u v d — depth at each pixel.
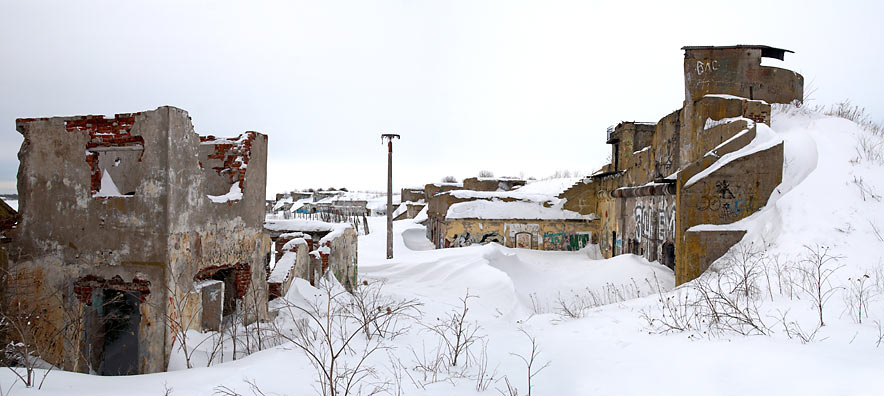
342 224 15.09
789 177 12.85
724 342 6.64
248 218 9.10
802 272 9.16
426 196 40.06
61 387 4.84
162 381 5.31
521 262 19.56
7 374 5.20
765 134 13.56
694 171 13.09
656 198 16.97
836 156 12.65
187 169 7.53
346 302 11.09
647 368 6.19
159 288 7.12
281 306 9.74
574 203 25.81
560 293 15.98
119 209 7.36
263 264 9.57
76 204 7.61
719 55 16.19
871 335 6.05
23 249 7.86
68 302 7.60
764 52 16.73
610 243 22.64
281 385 5.47
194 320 7.66
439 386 5.77
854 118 15.99
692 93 16.05
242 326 8.50
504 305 13.27
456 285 15.60
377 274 17.59
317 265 12.02
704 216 12.85
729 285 9.76
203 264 7.88
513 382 6.12
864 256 9.13
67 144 7.68
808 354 5.49
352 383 5.64
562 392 5.76
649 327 8.24
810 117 15.77
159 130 7.18
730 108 15.20
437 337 8.66
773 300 8.45
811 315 7.27
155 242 7.14
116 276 7.33
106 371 7.71
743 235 12.30
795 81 16.88
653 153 18.70
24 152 7.93
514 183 38.50
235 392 5.11
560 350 7.65
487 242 25.12
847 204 10.86
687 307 9.12
